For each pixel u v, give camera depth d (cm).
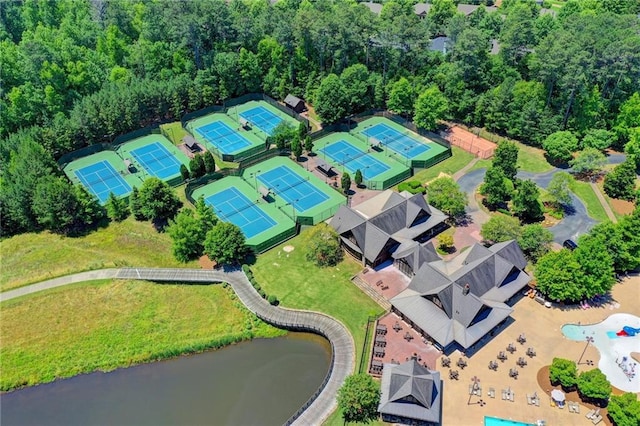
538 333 7288
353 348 7156
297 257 8794
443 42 16725
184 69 13675
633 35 10981
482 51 12431
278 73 13888
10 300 8144
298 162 11450
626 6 16588
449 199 9231
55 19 16275
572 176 10406
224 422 6519
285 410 6638
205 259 8788
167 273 8519
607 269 7481
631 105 11019
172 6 13450
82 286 8356
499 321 7138
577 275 7381
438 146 11838
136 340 7562
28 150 10000
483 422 6188
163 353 7369
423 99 11819
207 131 12694
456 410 6316
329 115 12244
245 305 7944
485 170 10894
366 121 12962
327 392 6606
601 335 7238
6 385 7056
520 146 11700
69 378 7169
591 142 10919
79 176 11125
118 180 10988
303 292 8094
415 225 8919
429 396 6116
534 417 6228
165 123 13088
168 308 8019
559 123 11412
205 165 10819
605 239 7881
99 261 8844
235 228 8538
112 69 13362
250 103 14012
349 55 13812
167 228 9438
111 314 7931
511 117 11694
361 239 8419
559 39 11212
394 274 8312
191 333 7638
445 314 7188
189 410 6681
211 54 13675
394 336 7312
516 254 7956
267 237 9200
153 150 12038
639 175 10600
